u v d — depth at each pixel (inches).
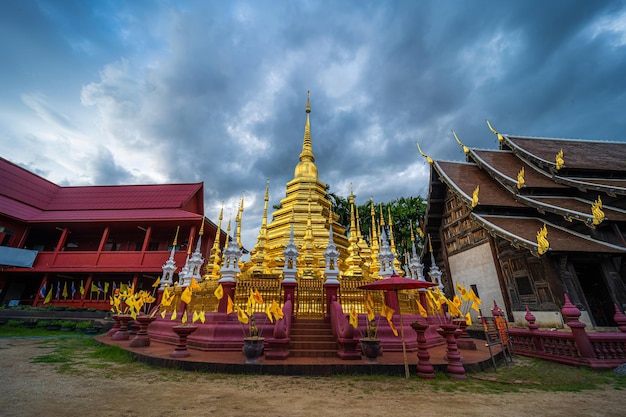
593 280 724.7
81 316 901.2
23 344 566.9
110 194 1284.4
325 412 224.4
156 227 1178.6
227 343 430.0
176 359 364.2
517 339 522.0
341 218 1369.3
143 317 493.4
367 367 349.1
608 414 232.4
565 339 440.5
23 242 1104.2
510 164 872.9
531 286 667.4
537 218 744.3
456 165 953.5
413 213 1251.8
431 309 597.9
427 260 1056.8
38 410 216.8
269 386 295.1
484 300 799.1
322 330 449.7
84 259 1072.2
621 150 853.2
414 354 435.5
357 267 599.5
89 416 207.9
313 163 951.6
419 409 234.7
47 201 1241.4
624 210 657.6
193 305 541.6
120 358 420.8
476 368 380.2
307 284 495.8
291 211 802.8
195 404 237.1
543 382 331.0
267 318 460.8
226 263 493.7
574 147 873.5
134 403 236.8
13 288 1117.1
